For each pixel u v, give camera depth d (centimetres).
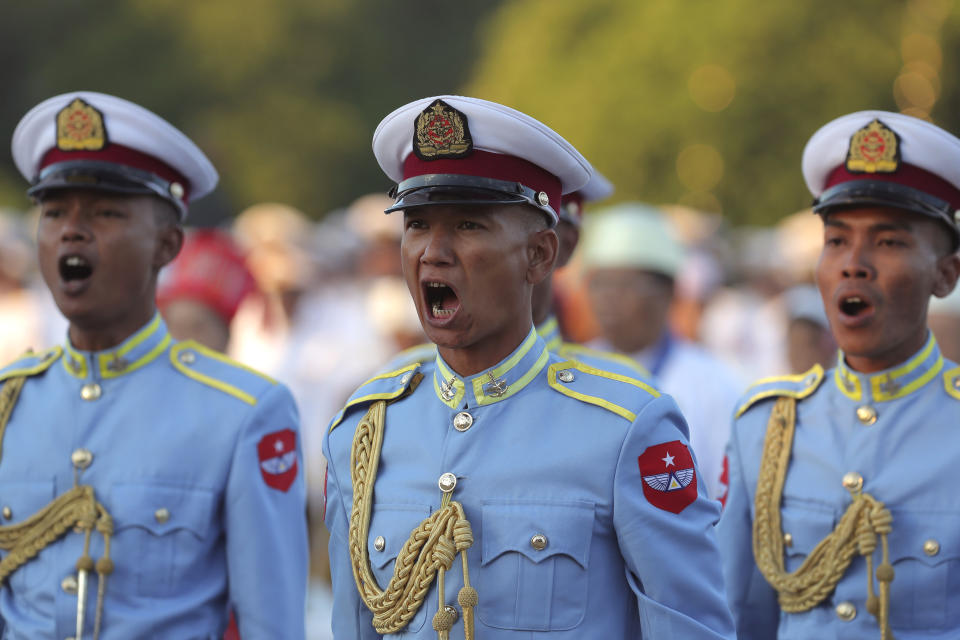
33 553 1336
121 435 1368
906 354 1334
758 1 7012
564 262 1553
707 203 7188
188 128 11531
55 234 1352
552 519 1068
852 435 1341
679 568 1070
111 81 11588
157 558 1325
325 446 1221
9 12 11894
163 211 1417
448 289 1079
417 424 1152
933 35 6806
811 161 1391
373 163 12019
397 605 1098
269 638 1334
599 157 7512
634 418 1094
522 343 1138
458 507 1084
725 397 2228
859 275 1291
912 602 1262
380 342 3100
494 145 1084
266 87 11769
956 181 1305
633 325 2202
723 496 1431
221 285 1959
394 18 12950
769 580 1339
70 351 1410
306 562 1420
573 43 8294
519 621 1057
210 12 11800
